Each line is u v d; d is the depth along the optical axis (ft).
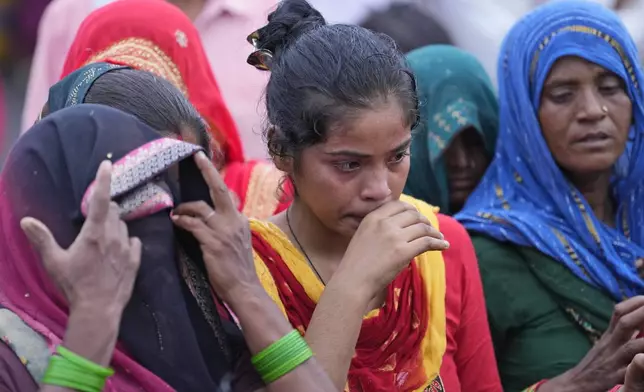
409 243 7.82
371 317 8.29
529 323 10.84
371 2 16.92
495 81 17.81
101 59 10.89
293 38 8.40
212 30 14.92
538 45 11.25
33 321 6.69
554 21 11.20
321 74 7.71
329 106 7.62
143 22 11.20
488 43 17.88
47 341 6.64
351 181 7.84
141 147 6.70
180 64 11.28
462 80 13.00
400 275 8.52
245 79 14.58
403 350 8.44
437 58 13.16
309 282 8.34
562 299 10.81
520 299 10.84
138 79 8.04
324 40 7.90
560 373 10.58
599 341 9.68
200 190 7.16
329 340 7.59
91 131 6.72
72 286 6.36
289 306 8.33
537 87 11.22
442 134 12.72
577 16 11.09
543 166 11.28
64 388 6.24
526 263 10.96
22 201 6.71
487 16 18.08
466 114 12.81
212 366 7.09
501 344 10.93
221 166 11.11
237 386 7.19
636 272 11.14
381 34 8.33
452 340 9.08
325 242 8.57
